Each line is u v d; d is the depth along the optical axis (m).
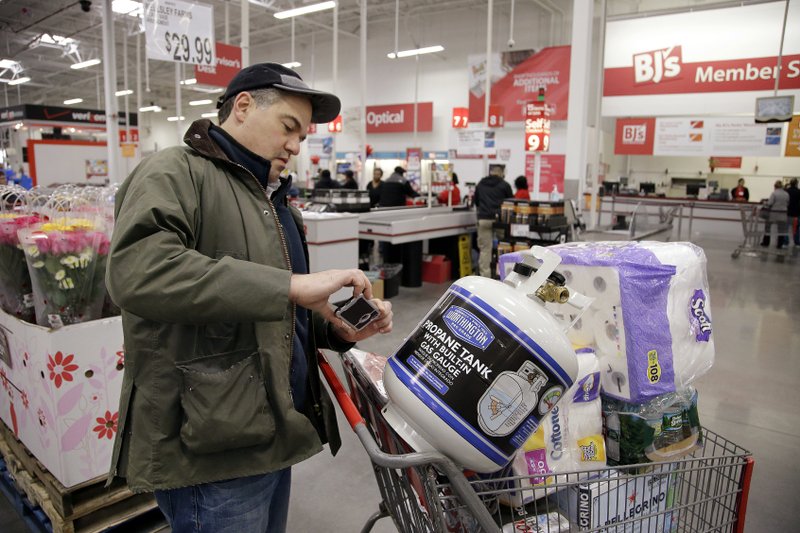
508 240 6.33
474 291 1.00
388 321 1.21
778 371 4.05
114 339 1.93
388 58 17.81
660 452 1.34
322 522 2.21
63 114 13.76
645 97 10.78
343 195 6.38
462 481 0.96
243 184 1.13
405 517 1.23
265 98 1.12
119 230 0.97
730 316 5.69
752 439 2.97
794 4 9.49
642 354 1.29
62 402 1.82
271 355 1.10
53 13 14.56
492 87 14.25
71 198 2.38
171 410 1.06
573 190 7.12
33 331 1.89
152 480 1.06
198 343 1.06
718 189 16.05
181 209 1.00
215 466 1.09
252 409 1.07
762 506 2.33
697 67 10.30
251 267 0.96
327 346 1.38
